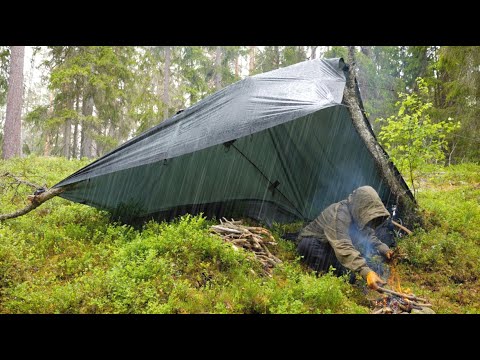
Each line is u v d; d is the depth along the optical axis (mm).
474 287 6082
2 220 6328
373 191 5824
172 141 6227
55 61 17469
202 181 6844
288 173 7434
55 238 5938
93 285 4445
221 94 6484
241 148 6812
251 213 7410
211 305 4391
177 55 23562
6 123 13836
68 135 21344
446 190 11008
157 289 4523
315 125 7051
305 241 6090
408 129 7961
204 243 5211
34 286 4551
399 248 6141
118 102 20359
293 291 4762
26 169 9328
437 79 15281
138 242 5363
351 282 5574
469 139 14141
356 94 7559
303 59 20344
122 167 6215
